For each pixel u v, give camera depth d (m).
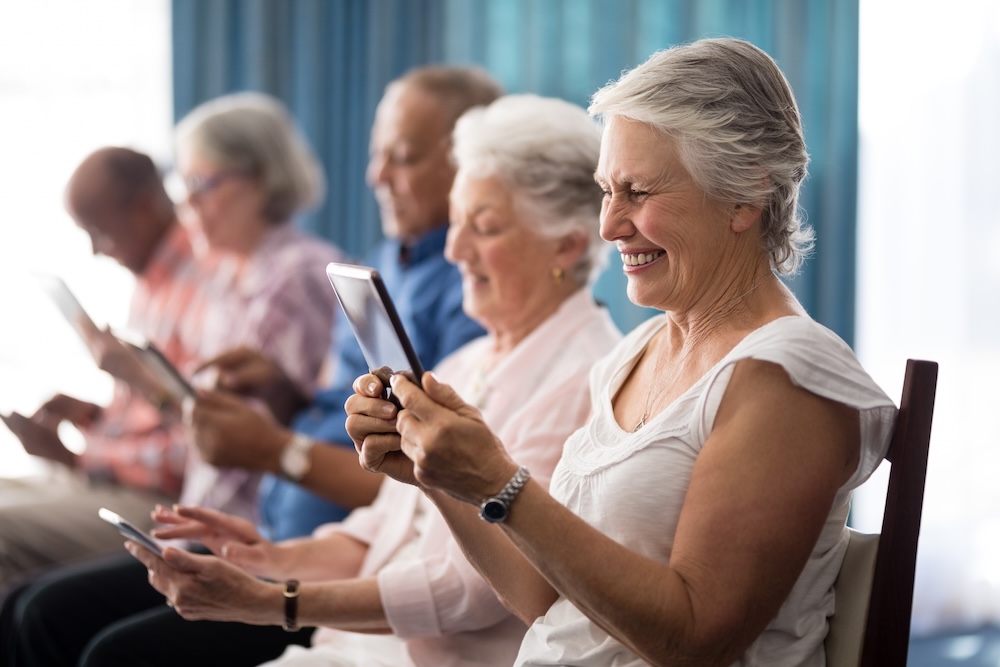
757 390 1.15
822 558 1.24
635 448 1.24
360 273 1.18
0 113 4.30
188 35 4.18
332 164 4.11
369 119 4.04
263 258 2.82
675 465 1.20
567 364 1.67
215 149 2.85
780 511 1.11
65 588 2.23
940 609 3.38
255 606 1.56
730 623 1.10
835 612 1.24
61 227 4.35
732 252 1.25
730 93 1.21
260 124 2.90
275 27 4.14
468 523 1.34
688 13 3.49
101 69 4.28
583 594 1.12
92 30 4.27
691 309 1.29
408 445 1.17
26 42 4.27
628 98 1.24
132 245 3.01
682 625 1.10
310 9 4.07
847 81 3.29
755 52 1.24
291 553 1.78
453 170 2.38
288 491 2.35
